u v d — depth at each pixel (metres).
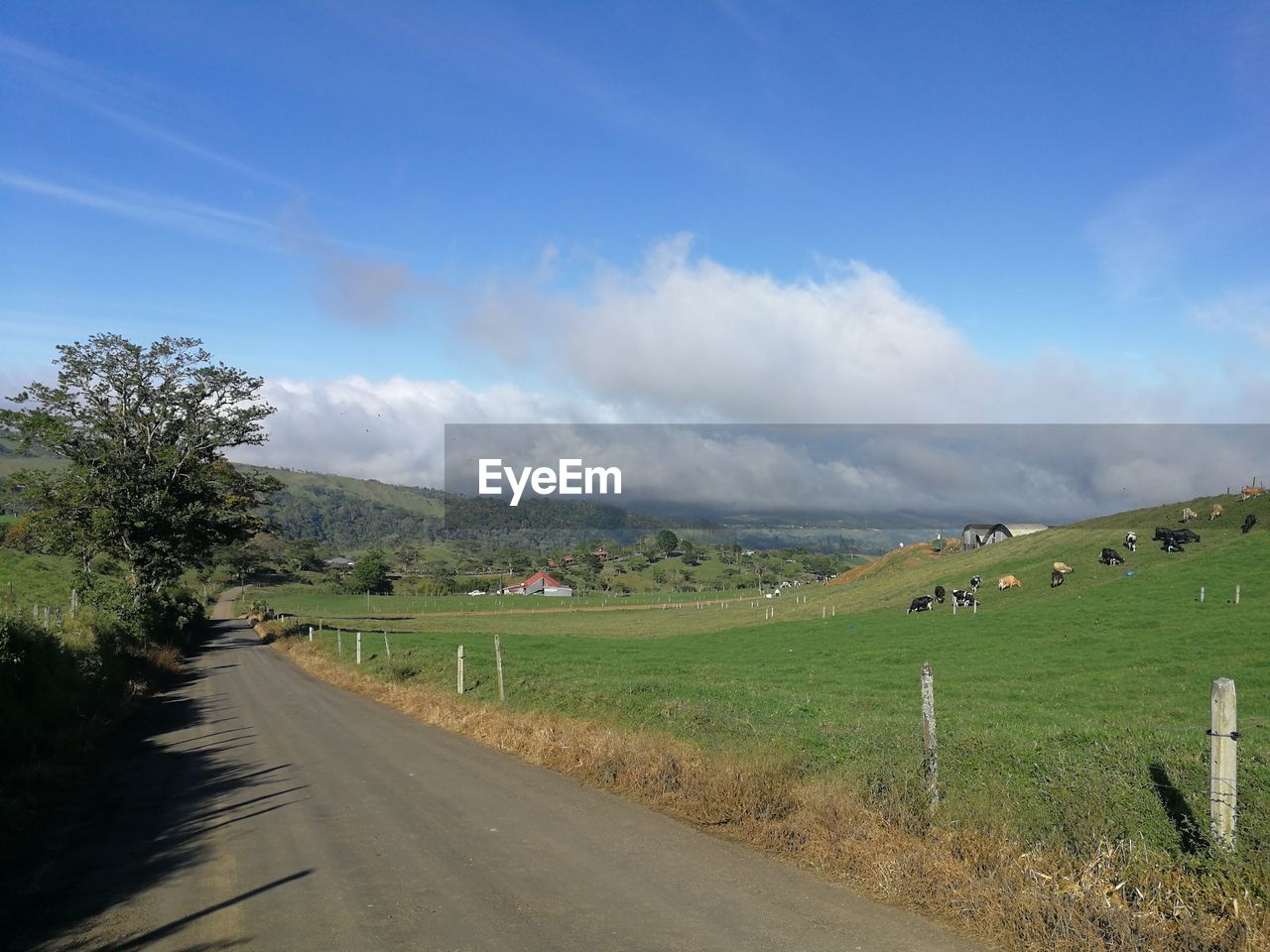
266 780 13.37
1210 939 5.80
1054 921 6.37
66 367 50.06
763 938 6.45
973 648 39.25
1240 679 25.95
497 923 6.81
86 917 7.21
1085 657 32.81
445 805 11.19
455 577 156.38
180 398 53.25
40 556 69.00
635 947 6.28
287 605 118.12
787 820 9.35
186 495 53.41
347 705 24.05
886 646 43.03
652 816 10.44
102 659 24.39
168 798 12.33
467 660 30.41
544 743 14.70
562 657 42.19
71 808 11.77
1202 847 7.03
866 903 7.23
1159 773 9.17
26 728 14.58
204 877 8.31
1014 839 7.73
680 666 35.75
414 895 7.54
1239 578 46.88
